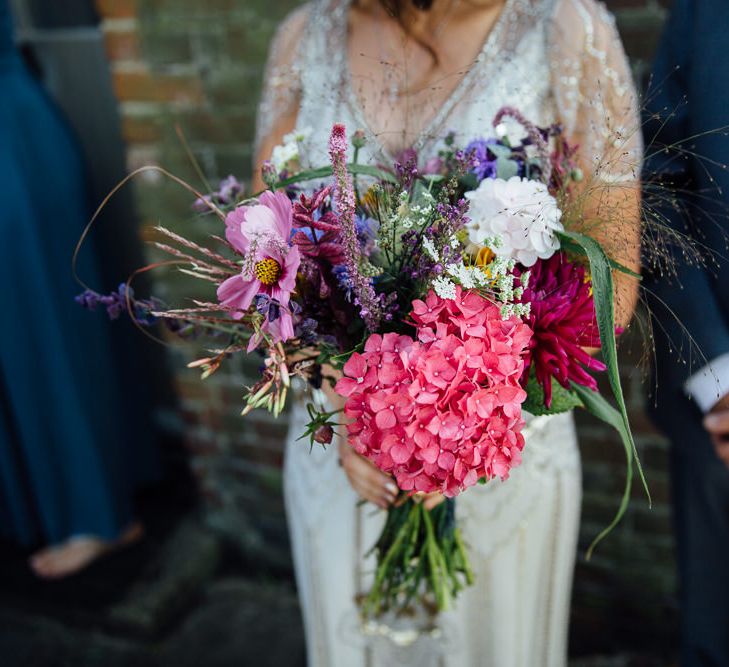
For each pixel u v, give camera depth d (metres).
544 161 0.89
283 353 0.79
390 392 0.74
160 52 1.70
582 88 1.07
